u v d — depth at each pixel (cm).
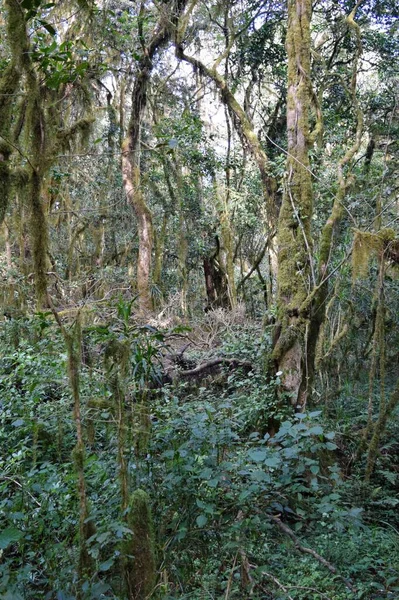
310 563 405
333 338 777
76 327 337
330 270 711
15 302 781
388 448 645
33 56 461
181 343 1129
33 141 380
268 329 779
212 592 348
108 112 1426
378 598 376
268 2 1293
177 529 360
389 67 1284
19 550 355
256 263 1509
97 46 852
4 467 432
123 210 1517
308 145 696
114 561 332
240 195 1409
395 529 482
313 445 398
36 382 509
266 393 628
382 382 531
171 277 1675
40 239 379
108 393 430
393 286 777
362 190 955
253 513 398
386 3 1243
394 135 1212
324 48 1365
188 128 1305
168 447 397
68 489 383
